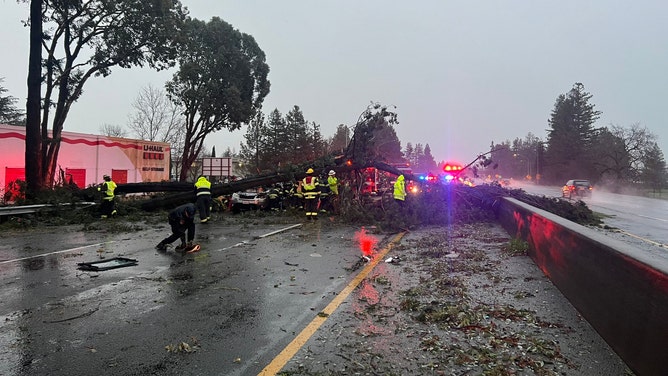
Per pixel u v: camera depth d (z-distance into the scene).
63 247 10.10
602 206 27.78
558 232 6.21
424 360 3.86
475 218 15.03
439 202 15.06
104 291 6.21
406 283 6.59
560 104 81.25
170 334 4.56
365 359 3.90
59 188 17.53
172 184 19.62
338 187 18.09
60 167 21.25
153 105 44.88
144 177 29.52
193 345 4.27
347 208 15.72
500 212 14.30
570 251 5.53
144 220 16.20
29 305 5.55
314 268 7.77
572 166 75.31
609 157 74.12
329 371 3.67
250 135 46.56
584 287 4.89
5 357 3.98
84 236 12.00
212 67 34.28
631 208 25.89
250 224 14.92
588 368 3.63
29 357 3.99
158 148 31.11
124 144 27.45
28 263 8.21
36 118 17.56
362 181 18.92
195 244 9.94
